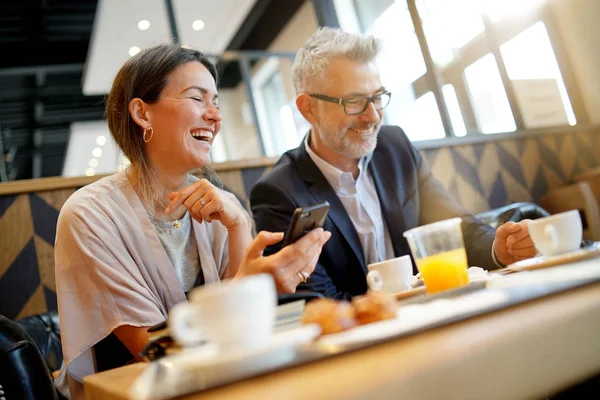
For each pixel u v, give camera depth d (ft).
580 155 13.38
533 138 12.81
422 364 1.38
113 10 17.89
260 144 21.21
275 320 2.46
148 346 2.32
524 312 1.70
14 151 30.30
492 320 1.67
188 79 5.00
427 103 12.95
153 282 4.42
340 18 15.39
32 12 19.45
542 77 13.94
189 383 1.51
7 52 21.21
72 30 21.03
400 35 13.67
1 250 7.17
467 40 13.47
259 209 6.06
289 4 20.77
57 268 4.23
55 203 7.55
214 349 1.87
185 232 4.87
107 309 4.04
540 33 14.14
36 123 28.32
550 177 12.69
